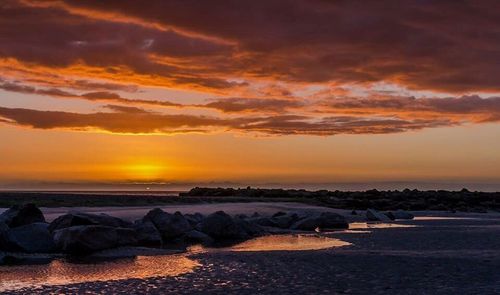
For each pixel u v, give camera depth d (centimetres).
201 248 3161
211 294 1691
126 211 5153
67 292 1728
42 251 2789
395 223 5419
